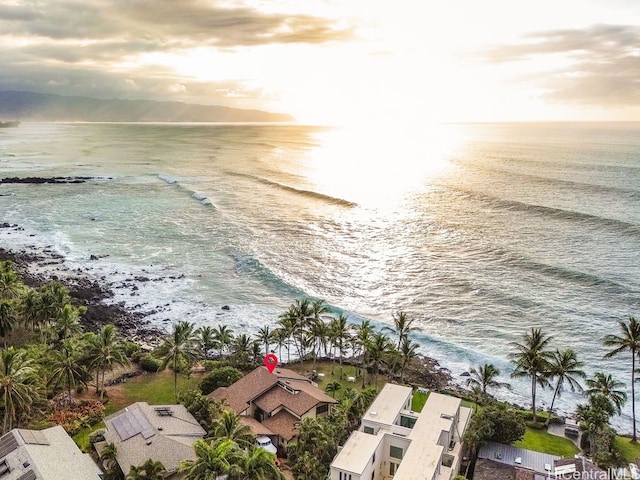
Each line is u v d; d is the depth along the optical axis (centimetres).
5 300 8238
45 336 8181
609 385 6688
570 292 10519
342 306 10338
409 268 12162
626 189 17775
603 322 9369
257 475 4234
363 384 7650
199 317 9862
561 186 18888
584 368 8144
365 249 13562
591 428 6106
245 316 9931
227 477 4247
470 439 5812
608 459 5516
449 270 11900
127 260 12862
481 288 10875
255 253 13362
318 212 17388
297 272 12112
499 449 5888
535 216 15412
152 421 5447
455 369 8212
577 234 13650
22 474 4409
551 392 7712
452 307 10181
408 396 6303
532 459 5691
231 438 4878
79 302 10075
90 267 12288
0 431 5778
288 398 6303
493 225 14838
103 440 5566
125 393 7106
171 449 4994
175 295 10838
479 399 7150
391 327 9400
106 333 6788
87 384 6756
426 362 8394
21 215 16975
